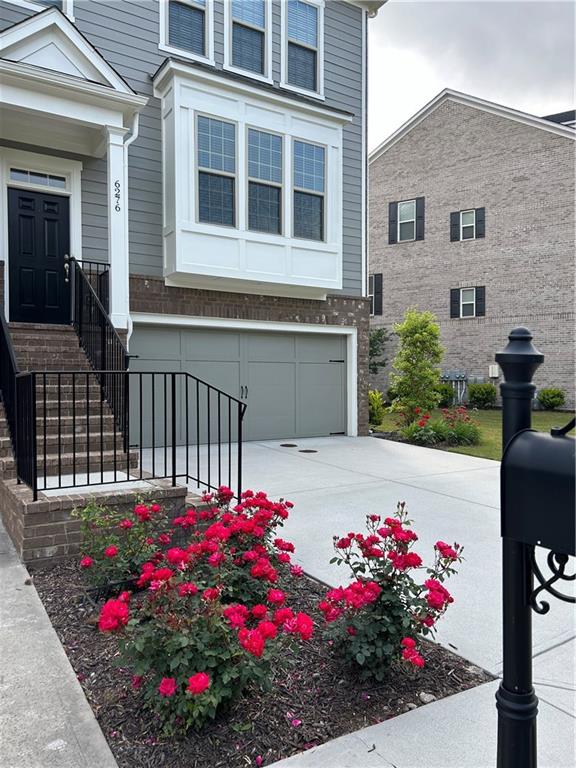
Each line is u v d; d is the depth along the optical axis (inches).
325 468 257.4
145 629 71.7
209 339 327.0
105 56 287.6
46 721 73.2
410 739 70.9
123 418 189.9
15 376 152.6
